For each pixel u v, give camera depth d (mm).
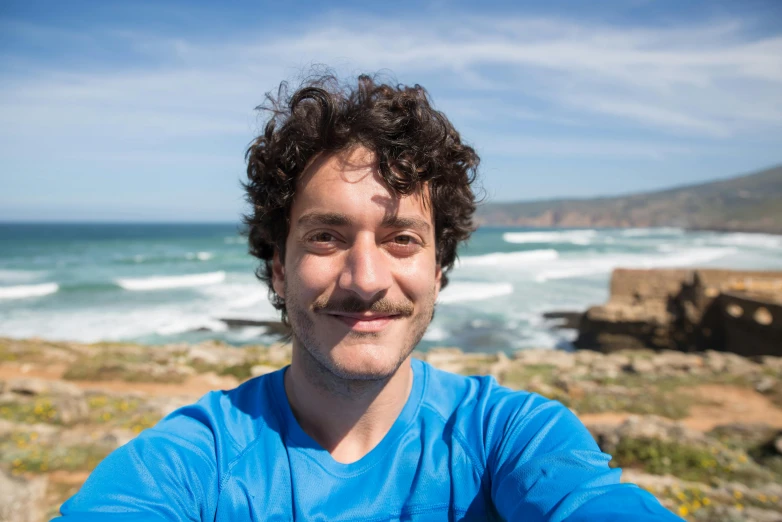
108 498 348
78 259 16625
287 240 437
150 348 4930
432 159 425
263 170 465
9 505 1497
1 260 16281
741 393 3529
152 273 13359
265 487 384
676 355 4809
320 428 419
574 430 401
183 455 383
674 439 2188
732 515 1464
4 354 4324
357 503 381
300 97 427
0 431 2236
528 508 343
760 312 6266
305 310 403
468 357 4727
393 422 424
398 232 406
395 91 444
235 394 455
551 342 7266
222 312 8430
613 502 318
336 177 401
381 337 394
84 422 2551
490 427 416
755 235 37750
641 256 18516
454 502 388
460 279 12445
